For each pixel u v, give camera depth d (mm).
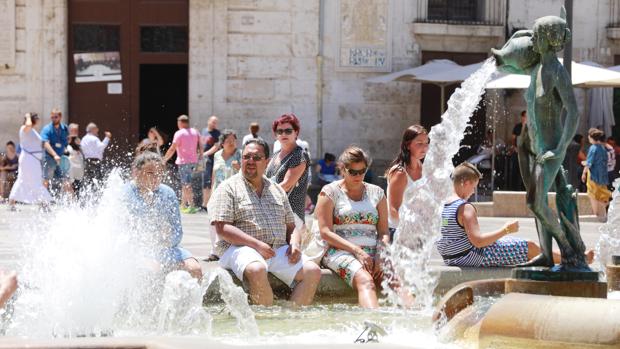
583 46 36375
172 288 9430
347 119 35250
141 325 9648
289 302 11305
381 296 11734
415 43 35312
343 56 35156
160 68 35625
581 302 7332
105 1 34375
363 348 6363
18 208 28469
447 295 8656
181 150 28875
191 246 18359
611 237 14180
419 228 11594
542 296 7613
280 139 13250
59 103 34156
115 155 34500
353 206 11812
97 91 34469
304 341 8766
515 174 33281
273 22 34844
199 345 6262
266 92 34969
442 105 32938
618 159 33500
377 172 35344
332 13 35000
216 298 11250
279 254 11430
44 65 34094
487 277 11953
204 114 34719
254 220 11461
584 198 27234
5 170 32250
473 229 11883
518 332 7371
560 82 8641
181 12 34594
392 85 35312
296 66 35000
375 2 35031
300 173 13281
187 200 28891
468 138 35438
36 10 33969
